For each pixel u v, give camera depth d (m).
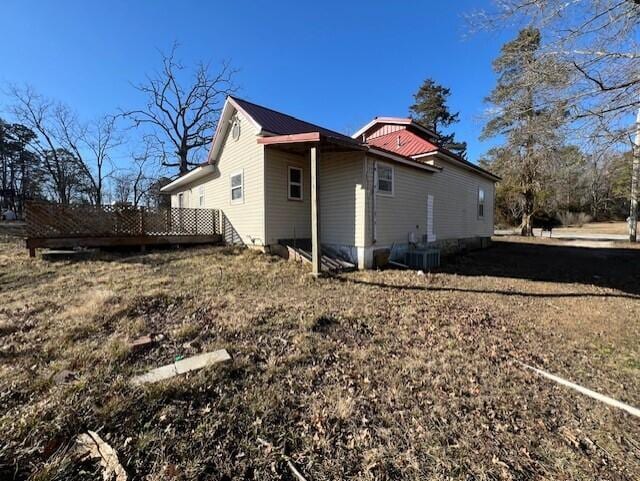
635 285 6.95
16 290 5.32
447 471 1.81
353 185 8.21
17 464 1.65
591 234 23.12
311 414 2.26
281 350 3.26
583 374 3.00
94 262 7.64
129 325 3.72
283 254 8.59
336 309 4.61
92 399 2.22
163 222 10.29
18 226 17.45
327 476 1.75
